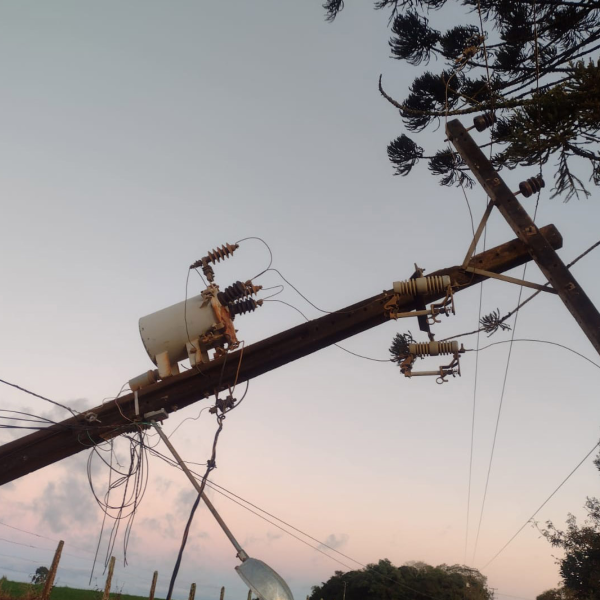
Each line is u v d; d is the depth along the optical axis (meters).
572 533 39.56
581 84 9.29
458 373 7.93
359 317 7.54
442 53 14.48
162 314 7.82
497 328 8.64
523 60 13.51
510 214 7.70
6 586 22.98
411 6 14.12
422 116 14.53
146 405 7.71
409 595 60.09
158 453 7.75
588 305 7.11
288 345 7.63
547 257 7.40
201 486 7.10
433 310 7.39
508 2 13.04
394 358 8.12
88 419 7.74
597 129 9.76
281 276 7.81
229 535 6.65
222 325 7.62
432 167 14.79
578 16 12.96
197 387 7.67
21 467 7.70
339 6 14.17
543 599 46.50
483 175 8.03
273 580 6.25
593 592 37.56
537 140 9.62
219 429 7.47
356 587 62.50
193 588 31.34
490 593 62.34
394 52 14.66
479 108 12.48
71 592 26.19
